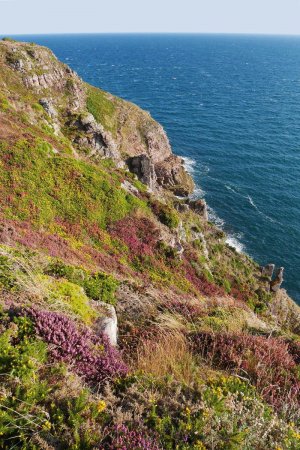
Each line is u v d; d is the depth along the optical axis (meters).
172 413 6.38
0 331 7.41
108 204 33.06
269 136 105.12
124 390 7.01
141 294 14.33
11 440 5.26
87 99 76.88
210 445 5.75
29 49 68.06
